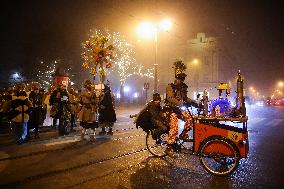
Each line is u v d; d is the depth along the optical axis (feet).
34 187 16.93
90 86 31.17
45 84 108.88
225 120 19.51
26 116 29.45
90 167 20.95
